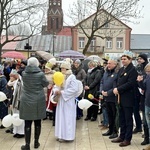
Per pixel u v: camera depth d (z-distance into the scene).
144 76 6.54
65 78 6.83
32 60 6.14
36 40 49.53
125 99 6.33
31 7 21.83
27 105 6.03
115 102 6.93
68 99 6.76
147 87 5.95
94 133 7.64
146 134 6.47
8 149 6.23
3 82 7.81
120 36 51.81
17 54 19.12
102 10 21.86
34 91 6.09
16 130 7.05
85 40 50.97
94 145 6.54
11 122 6.57
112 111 7.17
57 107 6.85
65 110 6.77
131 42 55.78
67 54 18.88
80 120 9.34
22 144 6.59
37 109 6.07
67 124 6.74
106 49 52.44
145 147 6.30
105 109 7.97
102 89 7.59
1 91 7.79
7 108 7.97
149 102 5.91
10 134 7.43
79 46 50.97
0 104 7.91
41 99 6.14
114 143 6.68
